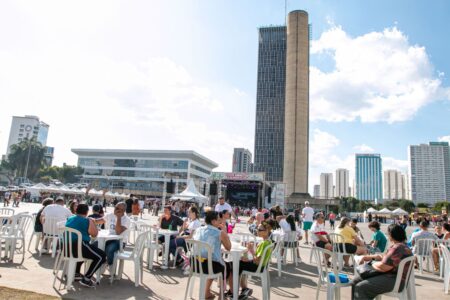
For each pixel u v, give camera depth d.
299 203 89.62
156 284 6.91
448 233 10.46
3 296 5.22
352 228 10.62
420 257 10.41
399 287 4.97
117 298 5.78
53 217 8.92
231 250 6.14
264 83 140.75
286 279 8.31
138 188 108.25
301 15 102.06
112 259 6.84
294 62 99.62
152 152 108.38
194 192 29.81
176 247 8.84
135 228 12.54
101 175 112.25
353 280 5.45
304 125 96.81
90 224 6.57
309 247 15.45
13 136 161.62
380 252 9.80
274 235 9.94
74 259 6.12
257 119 138.00
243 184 45.34
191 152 105.00
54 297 5.50
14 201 37.25
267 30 145.25
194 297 6.14
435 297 7.31
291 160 95.12
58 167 111.62
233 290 6.05
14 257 8.56
